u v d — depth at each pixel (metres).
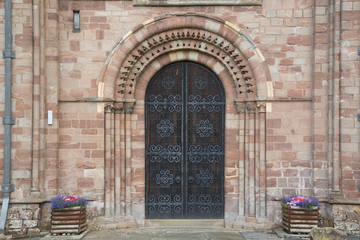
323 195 11.76
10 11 11.41
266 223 11.84
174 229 12.00
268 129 12.00
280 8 12.06
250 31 12.05
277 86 12.02
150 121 12.61
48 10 11.75
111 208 11.94
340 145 11.55
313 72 11.89
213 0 11.98
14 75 11.42
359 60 11.52
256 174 12.00
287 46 12.05
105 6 12.04
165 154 12.61
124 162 12.20
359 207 11.38
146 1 12.00
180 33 12.12
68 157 11.89
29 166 11.38
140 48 12.12
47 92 11.69
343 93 11.54
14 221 11.12
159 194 12.60
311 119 11.98
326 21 11.84
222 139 12.61
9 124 11.33
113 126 12.06
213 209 12.60
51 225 10.99
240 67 12.15
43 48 11.58
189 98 12.66
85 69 11.98
